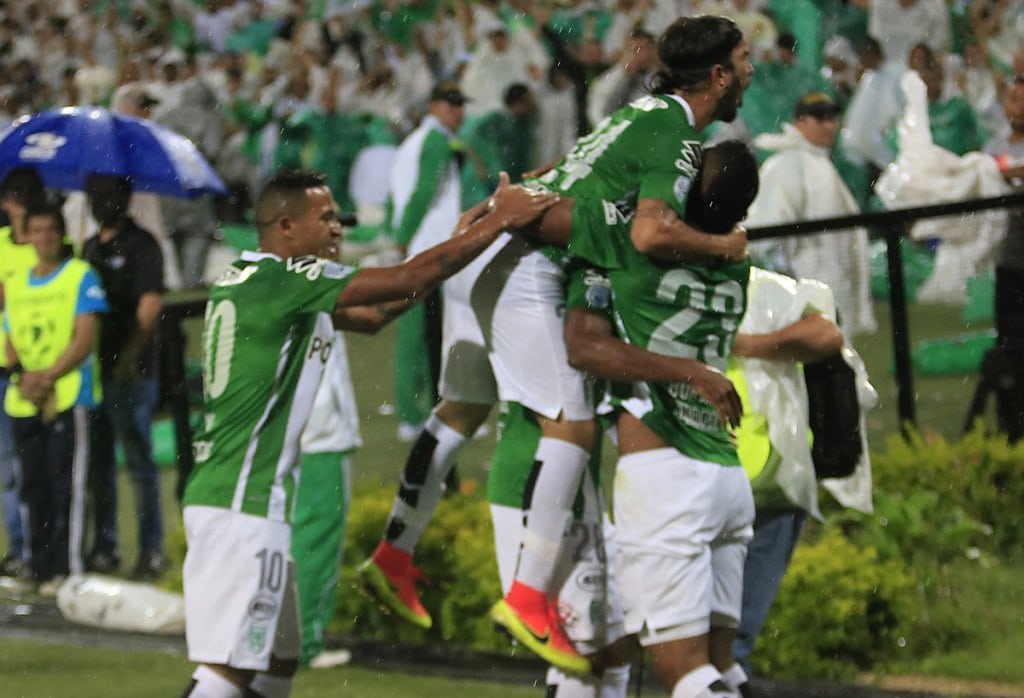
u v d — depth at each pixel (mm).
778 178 45719
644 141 20766
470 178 50375
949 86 50875
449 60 69750
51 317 33062
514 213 20688
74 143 38594
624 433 20656
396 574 24469
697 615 20234
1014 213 34469
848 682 26172
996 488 31438
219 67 72250
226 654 20250
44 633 30578
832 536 28062
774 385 23328
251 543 20406
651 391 20453
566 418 21781
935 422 38594
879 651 26891
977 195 44906
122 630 30469
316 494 25250
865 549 28078
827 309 23484
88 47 80812
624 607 20719
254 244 66625
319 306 20375
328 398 25328
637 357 20422
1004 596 28484
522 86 57188
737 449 22938
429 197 42094
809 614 26500
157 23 78500
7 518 35000
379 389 48312
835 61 55219
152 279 33719
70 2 82375
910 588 27609
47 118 39062
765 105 52875
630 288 20547
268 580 20453
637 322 20578
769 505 23516
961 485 31250
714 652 21078
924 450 32031
